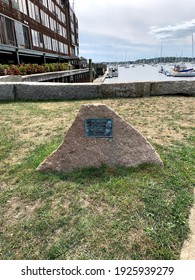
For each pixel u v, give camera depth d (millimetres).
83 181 2730
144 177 2762
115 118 2854
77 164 2955
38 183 2730
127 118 5133
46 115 5504
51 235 2037
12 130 4461
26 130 4449
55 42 31484
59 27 34312
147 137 3990
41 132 4332
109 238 1979
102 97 7684
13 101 7426
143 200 2395
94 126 2871
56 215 2236
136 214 2221
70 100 7496
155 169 2900
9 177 2875
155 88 7680
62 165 2953
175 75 46250
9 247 1950
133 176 2785
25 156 3393
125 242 1941
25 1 20312
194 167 2977
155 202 2361
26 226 2133
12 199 2488
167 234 2004
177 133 4180
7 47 15891
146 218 2176
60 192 2559
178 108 5965
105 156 2945
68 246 1930
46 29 26922
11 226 2145
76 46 56719
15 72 11797
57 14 33031
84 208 2312
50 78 15211
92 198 2447
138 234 2008
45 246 1943
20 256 1877
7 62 18469
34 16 22703
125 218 2178
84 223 2133
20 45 18812
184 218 2172
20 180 2805
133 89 7602
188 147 3561
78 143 2916
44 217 2221
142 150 2955
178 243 1930
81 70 30734
